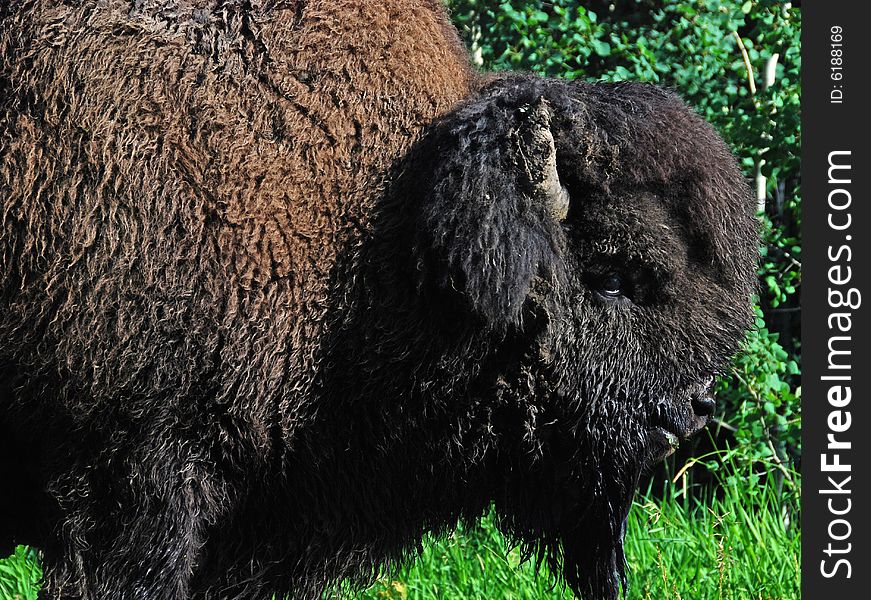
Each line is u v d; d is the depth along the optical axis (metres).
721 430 22.31
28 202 10.79
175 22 11.20
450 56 12.09
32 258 10.79
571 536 12.53
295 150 11.14
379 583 16.50
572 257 11.23
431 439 11.64
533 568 16.59
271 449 11.38
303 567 12.07
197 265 10.85
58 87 10.87
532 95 10.71
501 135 10.66
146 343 10.79
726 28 20.59
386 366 11.33
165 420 10.99
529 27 20.55
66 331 10.78
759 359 19.92
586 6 22.27
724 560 15.94
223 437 11.18
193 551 11.37
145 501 11.04
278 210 11.04
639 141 11.13
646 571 16.34
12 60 10.95
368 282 11.19
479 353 11.33
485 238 10.52
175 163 10.89
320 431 11.45
